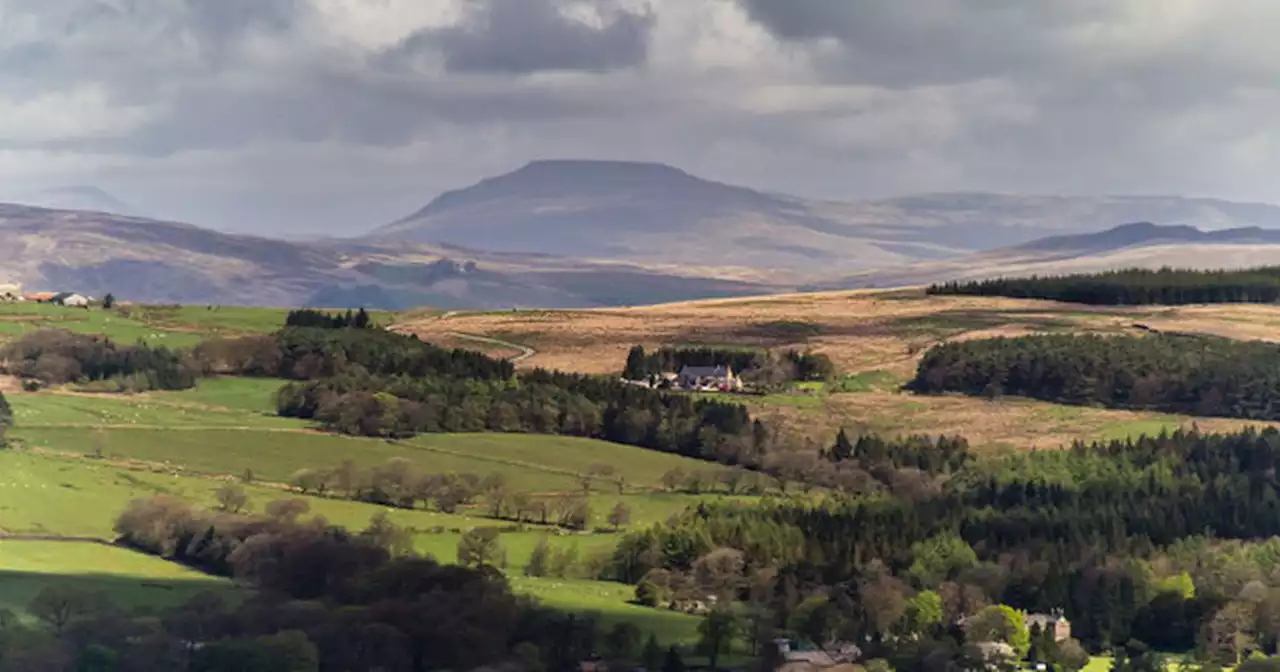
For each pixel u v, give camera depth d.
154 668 177.00
